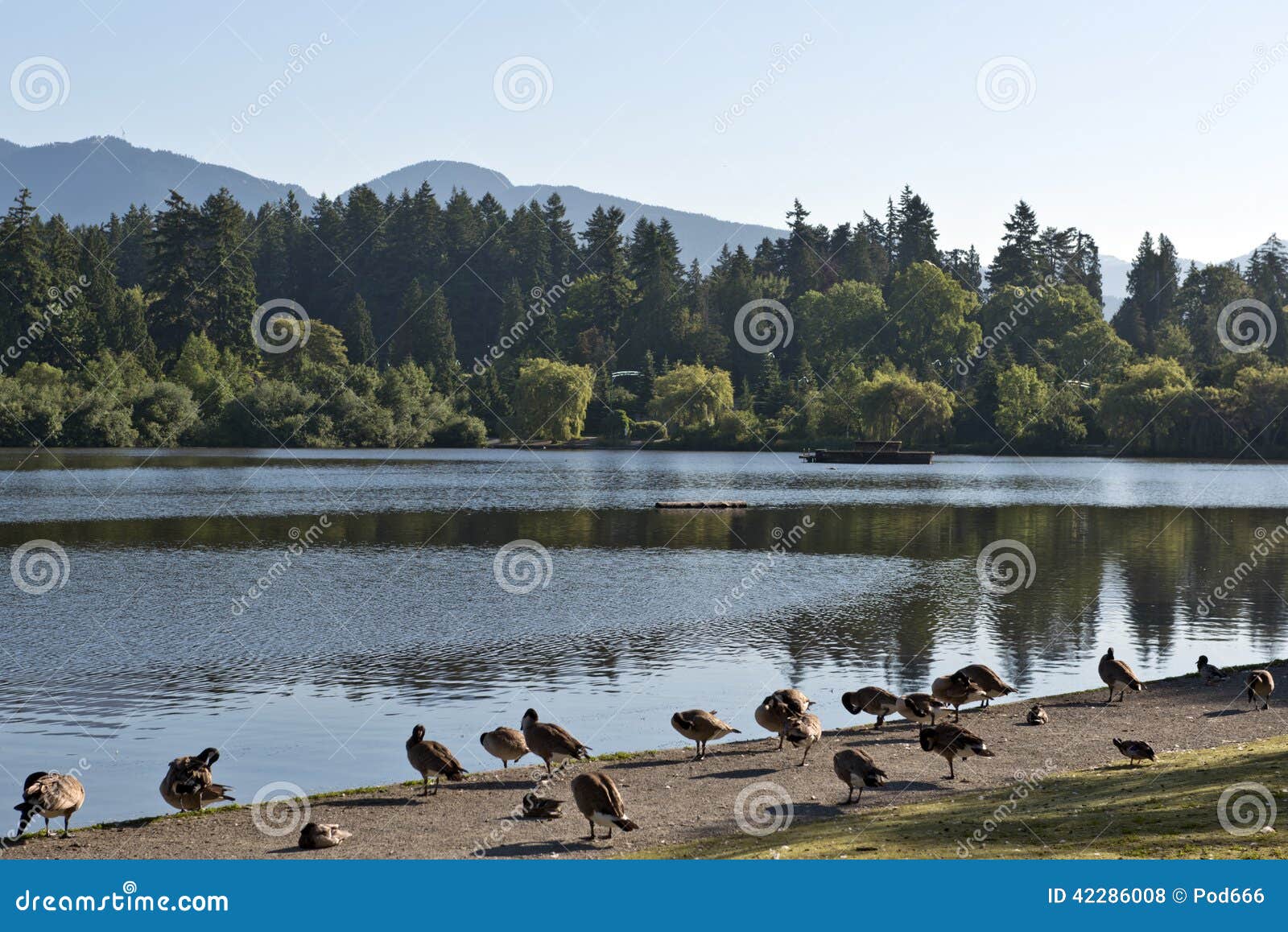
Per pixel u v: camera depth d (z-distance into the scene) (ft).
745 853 57.82
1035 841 57.26
